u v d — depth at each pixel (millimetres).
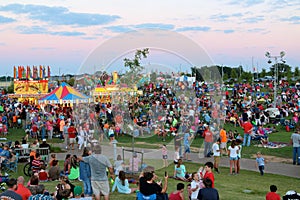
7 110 29938
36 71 41500
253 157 17031
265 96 43906
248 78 75500
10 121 28453
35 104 36812
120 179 9781
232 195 10273
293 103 35375
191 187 8734
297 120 26188
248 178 12984
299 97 42250
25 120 27953
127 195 9625
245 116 24391
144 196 7184
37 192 7781
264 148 19031
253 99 42344
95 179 8453
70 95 24812
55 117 26141
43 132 22562
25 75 41156
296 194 7469
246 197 10086
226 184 11914
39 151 15328
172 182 11500
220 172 14062
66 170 12383
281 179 12883
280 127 27109
